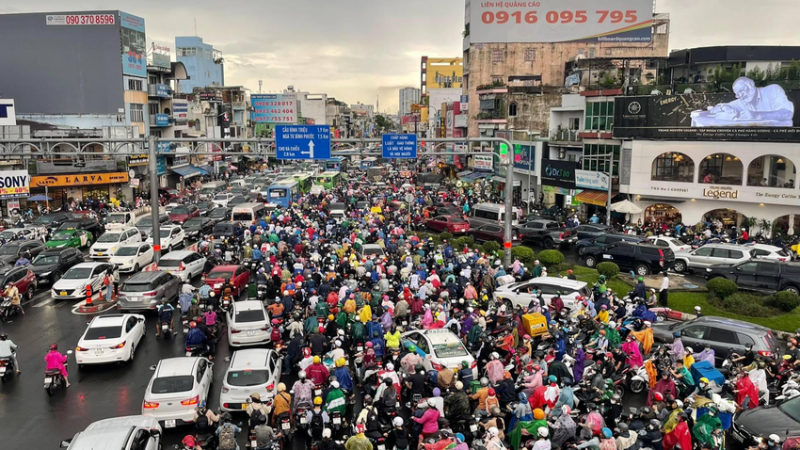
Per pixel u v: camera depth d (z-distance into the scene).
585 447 11.72
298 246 30.27
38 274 29.27
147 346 21.05
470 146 73.44
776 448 11.61
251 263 30.83
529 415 12.96
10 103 44.50
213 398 16.47
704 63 51.56
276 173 82.38
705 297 25.84
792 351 17.09
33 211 53.28
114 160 59.12
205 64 117.75
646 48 73.88
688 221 41.03
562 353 16.64
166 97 73.69
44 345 21.25
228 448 11.91
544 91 62.25
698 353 17.27
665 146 40.78
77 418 15.54
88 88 63.28
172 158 74.06
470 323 19.33
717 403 13.09
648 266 30.27
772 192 37.69
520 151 56.41
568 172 48.09
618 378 16.38
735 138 38.69
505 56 75.81
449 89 120.25
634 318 20.09
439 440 11.84
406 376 15.12
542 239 38.19
